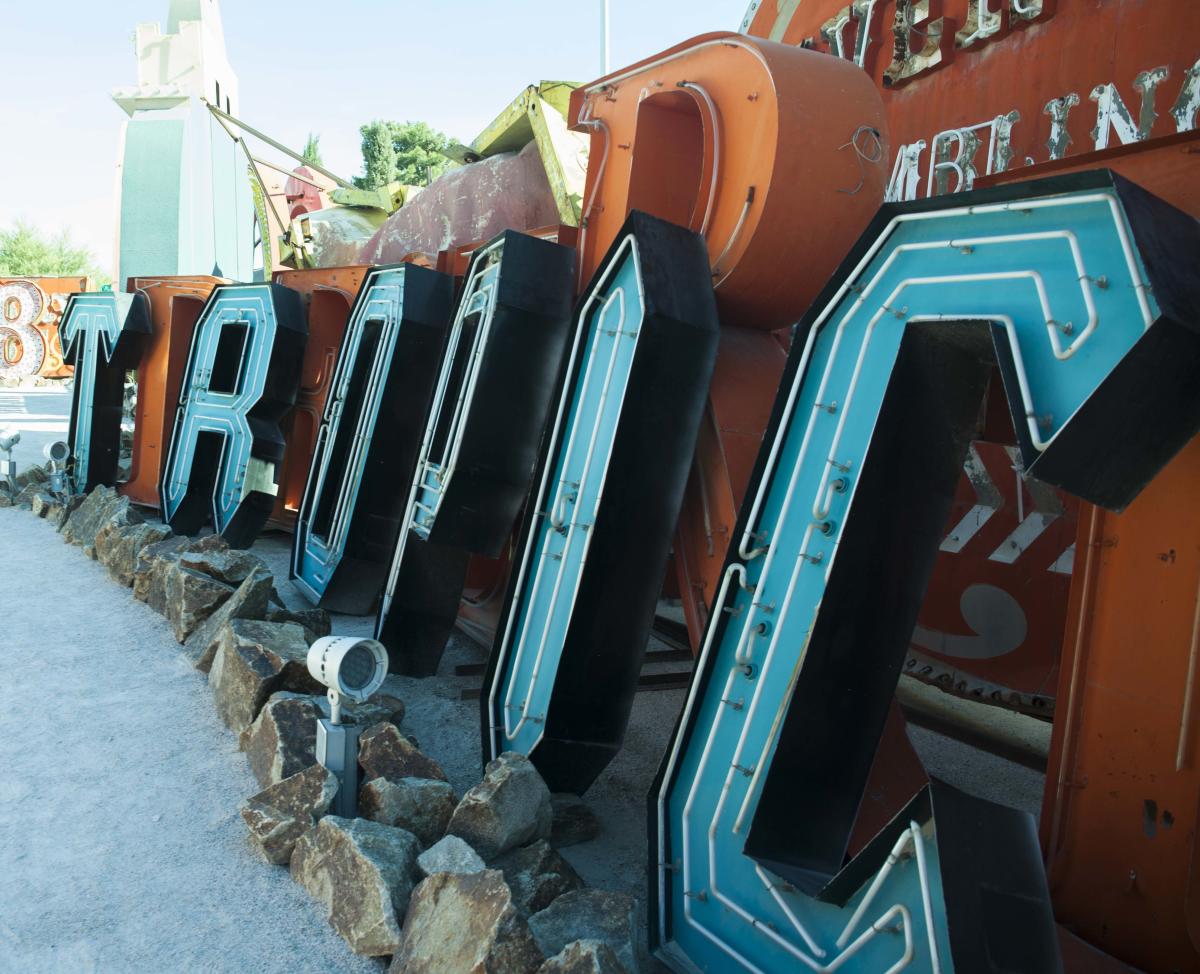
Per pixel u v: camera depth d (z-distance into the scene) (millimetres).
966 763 5188
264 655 5148
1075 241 2285
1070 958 2875
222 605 6457
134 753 4824
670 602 7211
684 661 6883
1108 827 3027
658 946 3268
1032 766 5047
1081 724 3139
